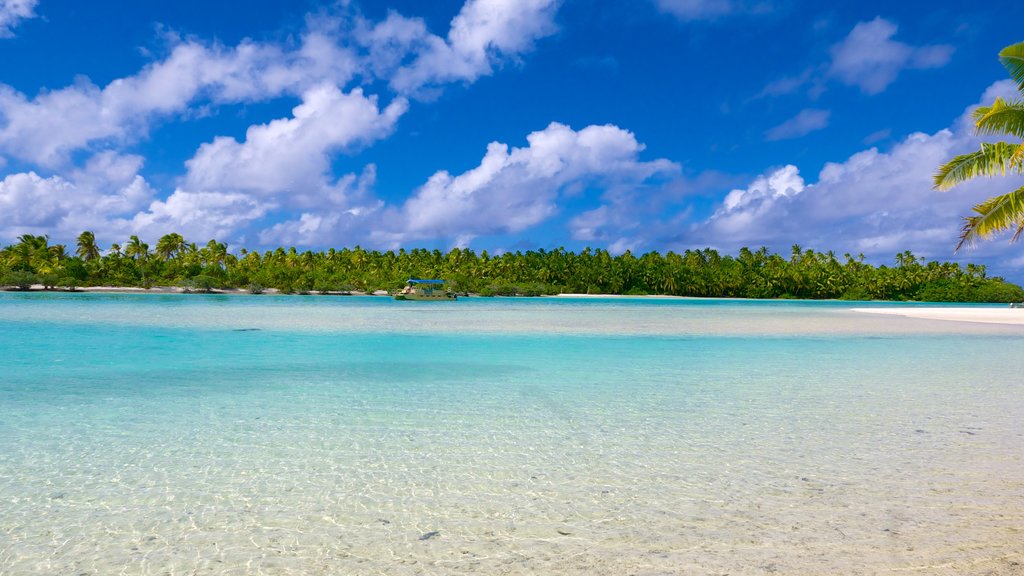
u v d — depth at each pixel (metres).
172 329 22.17
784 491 4.91
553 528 4.18
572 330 23.45
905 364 13.30
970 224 12.81
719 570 3.56
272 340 18.33
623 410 8.14
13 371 11.55
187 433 6.79
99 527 4.16
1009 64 12.22
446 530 4.14
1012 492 4.87
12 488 4.92
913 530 4.12
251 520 4.30
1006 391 9.68
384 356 14.41
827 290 110.06
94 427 7.04
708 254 123.75
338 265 103.88
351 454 5.98
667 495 4.82
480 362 13.33
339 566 3.61
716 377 11.20
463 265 106.81
